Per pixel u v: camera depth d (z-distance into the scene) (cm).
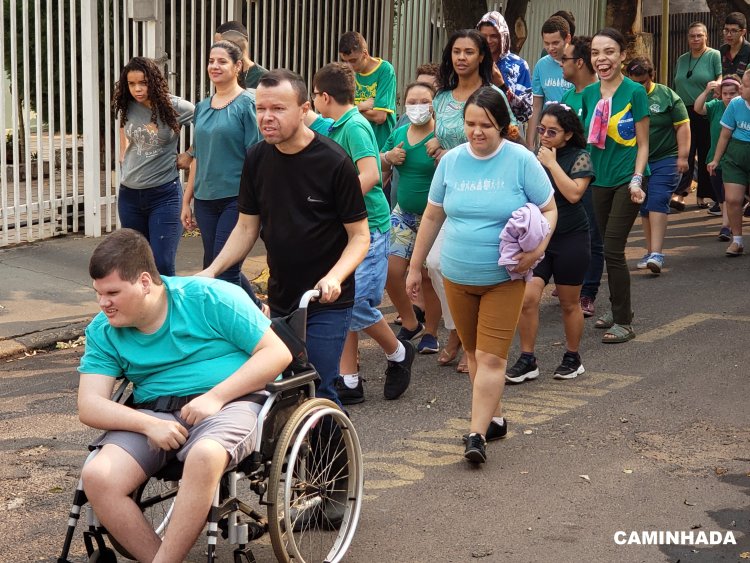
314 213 481
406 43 1363
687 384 687
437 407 649
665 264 1059
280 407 420
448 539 464
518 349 780
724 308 885
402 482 529
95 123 1043
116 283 394
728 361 737
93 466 382
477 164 536
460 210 534
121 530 383
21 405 644
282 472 432
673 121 993
